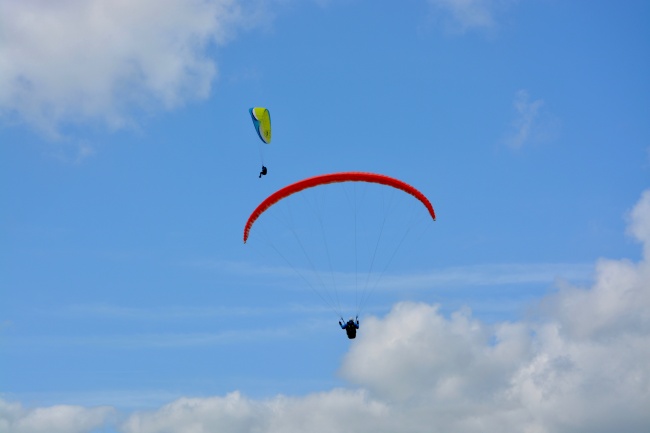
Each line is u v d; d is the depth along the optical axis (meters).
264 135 109.44
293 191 92.50
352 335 88.75
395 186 93.31
